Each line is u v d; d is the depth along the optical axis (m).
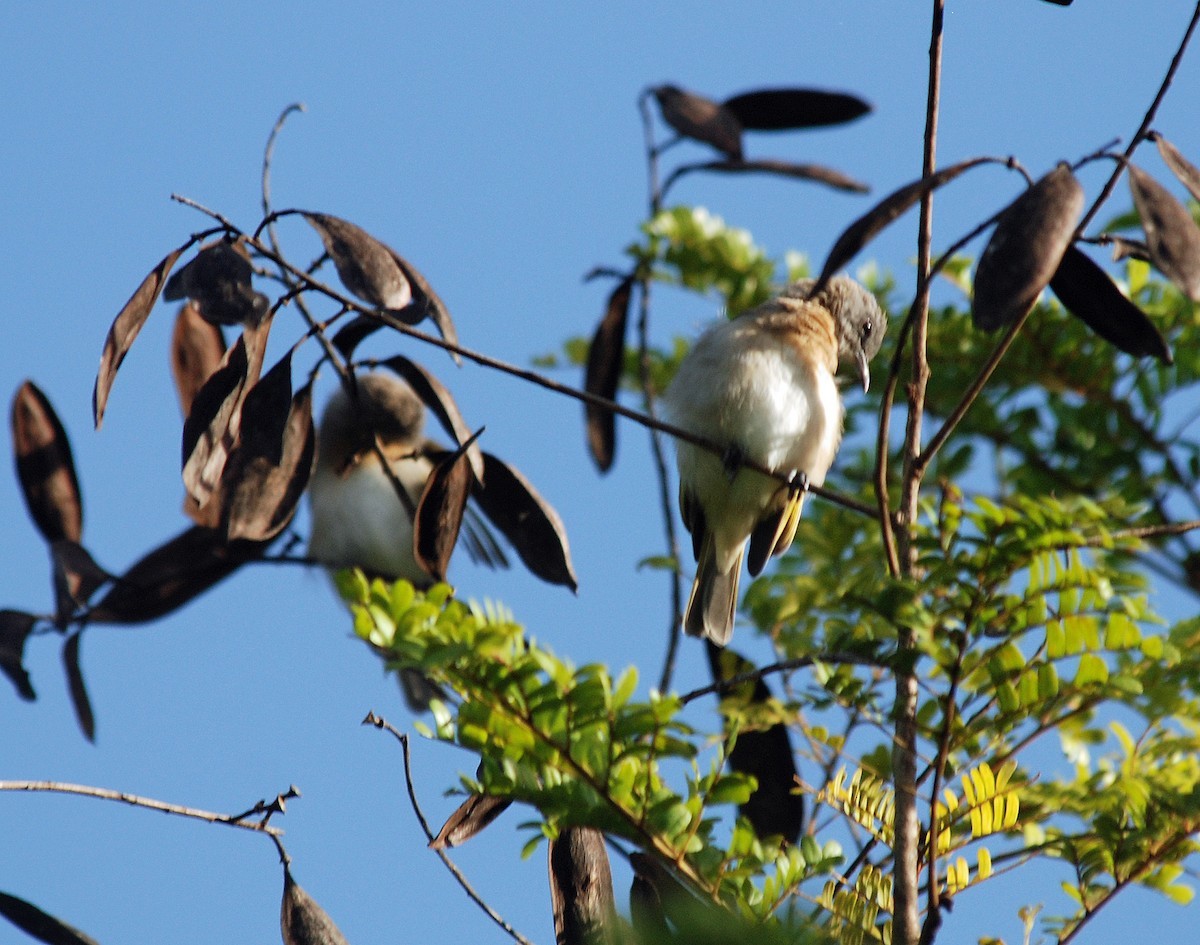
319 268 8.32
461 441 7.83
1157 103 6.10
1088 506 6.75
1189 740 7.11
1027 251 5.48
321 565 11.83
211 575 10.61
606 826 6.55
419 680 11.33
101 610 10.25
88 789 7.04
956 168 5.96
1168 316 11.55
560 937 6.91
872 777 7.24
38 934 7.58
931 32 7.23
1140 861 6.88
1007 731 7.01
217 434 6.88
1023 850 7.01
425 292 7.15
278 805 7.28
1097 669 6.76
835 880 6.71
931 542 6.90
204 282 6.59
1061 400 12.23
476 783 6.50
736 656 8.92
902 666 6.90
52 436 10.18
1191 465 11.71
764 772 7.85
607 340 11.77
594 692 6.37
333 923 7.29
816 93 11.50
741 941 4.11
